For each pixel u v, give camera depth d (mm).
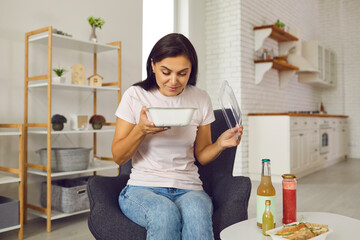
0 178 2182
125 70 3365
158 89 1455
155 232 1149
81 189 2549
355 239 1031
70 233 2365
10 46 2531
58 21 2816
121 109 1407
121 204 1354
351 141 7051
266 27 4605
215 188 1606
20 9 2580
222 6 4562
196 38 4523
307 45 6152
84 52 3012
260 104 4887
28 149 2648
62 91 2852
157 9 4223
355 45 7051
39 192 2742
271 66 4672
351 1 7078
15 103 2572
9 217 2137
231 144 1374
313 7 7078
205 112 1529
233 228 1146
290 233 999
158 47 1289
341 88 7152
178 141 1406
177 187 1374
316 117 5133
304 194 3576
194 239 1146
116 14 3275
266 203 1083
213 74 4648
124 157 1359
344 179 4453
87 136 3066
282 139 4242
